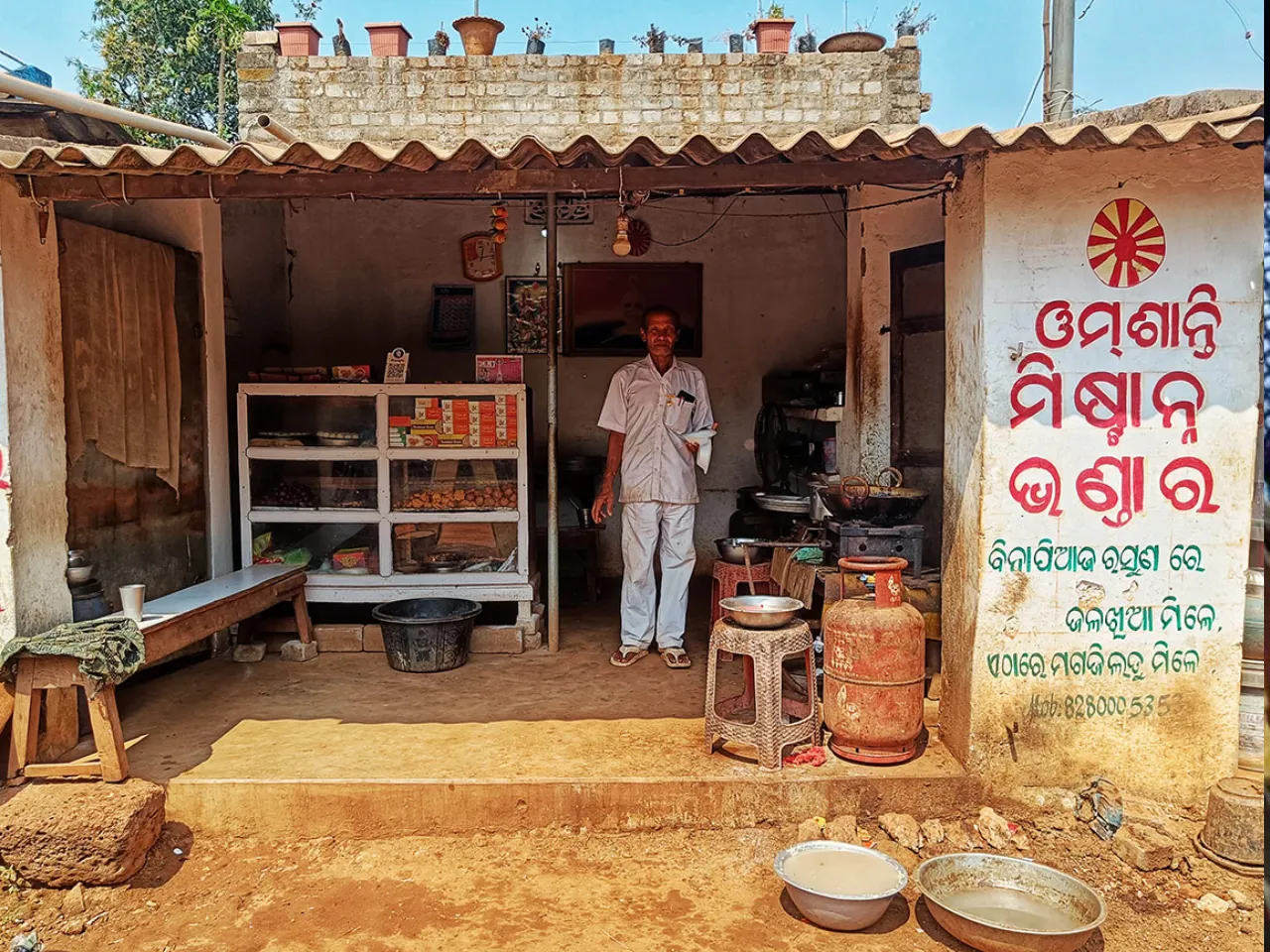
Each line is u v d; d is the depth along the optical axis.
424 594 5.21
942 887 2.97
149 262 4.47
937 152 3.23
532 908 3.00
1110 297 3.35
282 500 5.23
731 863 3.25
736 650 3.56
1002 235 3.32
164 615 3.74
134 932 2.89
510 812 3.40
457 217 6.77
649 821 3.42
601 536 7.11
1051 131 3.18
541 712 4.18
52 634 3.41
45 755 3.54
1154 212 3.33
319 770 3.50
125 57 12.99
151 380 4.49
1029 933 2.59
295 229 6.72
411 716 4.12
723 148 3.15
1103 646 3.45
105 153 3.40
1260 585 3.58
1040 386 3.36
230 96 13.09
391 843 3.38
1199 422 3.39
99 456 4.16
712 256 6.89
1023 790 3.48
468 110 6.87
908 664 3.50
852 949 2.79
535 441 6.89
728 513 7.07
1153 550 3.42
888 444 5.23
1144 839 3.20
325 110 6.87
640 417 4.99
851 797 3.45
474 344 6.81
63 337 3.88
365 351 6.79
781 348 6.95
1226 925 2.91
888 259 5.19
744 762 3.59
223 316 5.23
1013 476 3.38
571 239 6.82
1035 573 3.41
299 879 3.17
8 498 3.44
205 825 3.39
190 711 4.19
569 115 6.88
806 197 6.88
